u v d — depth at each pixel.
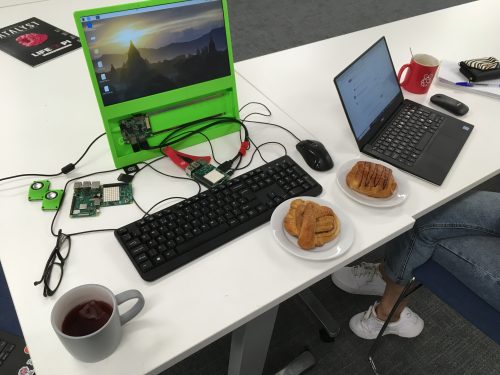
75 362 0.64
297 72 1.41
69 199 0.91
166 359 0.65
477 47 1.61
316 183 0.96
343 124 1.18
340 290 1.62
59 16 1.56
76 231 0.84
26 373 1.02
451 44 1.62
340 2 3.45
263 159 1.05
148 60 0.95
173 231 0.82
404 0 3.56
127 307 0.72
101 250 0.81
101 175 0.98
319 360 1.42
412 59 1.33
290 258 0.81
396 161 1.04
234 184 0.93
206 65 1.03
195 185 0.97
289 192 0.93
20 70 1.30
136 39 0.91
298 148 1.05
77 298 0.65
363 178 0.94
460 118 1.24
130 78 0.94
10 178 0.95
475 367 1.43
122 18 0.89
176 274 0.77
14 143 1.05
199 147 1.08
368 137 1.09
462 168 1.05
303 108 1.24
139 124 0.99
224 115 1.12
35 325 0.68
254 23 3.13
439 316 1.56
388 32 1.68
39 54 1.37
